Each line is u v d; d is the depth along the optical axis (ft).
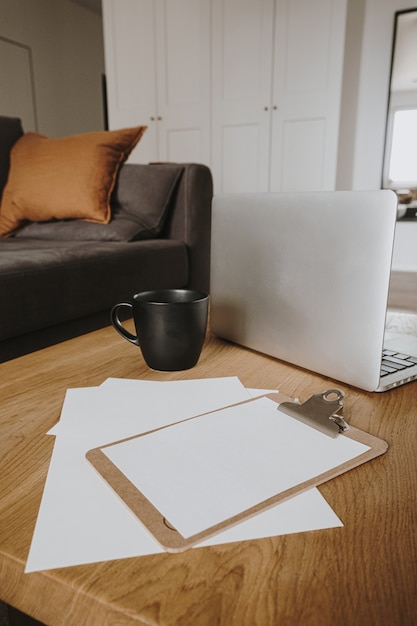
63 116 14.30
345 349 1.52
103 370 1.74
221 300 2.06
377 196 1.35
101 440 1.18
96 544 0.81
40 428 1.27
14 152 5.34
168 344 1.65
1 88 12.29
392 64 10.36
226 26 9.37
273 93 9.31
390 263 1.36
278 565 0.77
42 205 4.86
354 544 0.81
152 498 0.92
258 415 1.28
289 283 1.69
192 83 9.95
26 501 0.94
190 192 4.86
